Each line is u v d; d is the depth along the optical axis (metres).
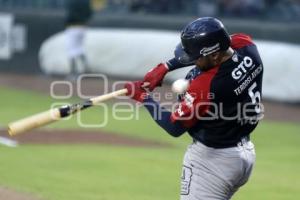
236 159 13.70
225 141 13.62
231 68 13.38
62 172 26.06
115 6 63.88
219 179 13.73
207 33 13.16
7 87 55.47
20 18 66.25
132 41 58.78
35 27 65.19
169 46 56.28
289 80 49.69
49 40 64.00
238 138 13.74
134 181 25.00
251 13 56.59
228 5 57.31
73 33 57.84
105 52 60.12
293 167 29.36
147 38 58.06
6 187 23.00
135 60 58.50
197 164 13.80
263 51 51.28
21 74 65.88
